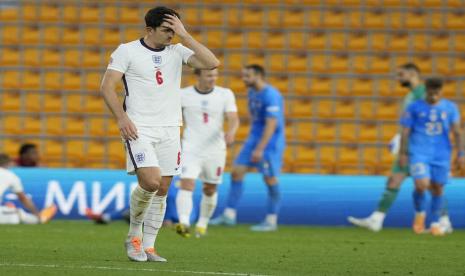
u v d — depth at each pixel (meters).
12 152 73.75
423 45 80.12
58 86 77.69
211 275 24.48
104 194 56.41
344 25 81.25
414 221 53.25
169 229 49.34
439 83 49.28
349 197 57.16
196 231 43.38
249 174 58.25
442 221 52.50
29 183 56.41
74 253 31.80
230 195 54.00
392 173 52.41
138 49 27.08
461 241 43.88
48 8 82.44
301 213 57.12
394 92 77.38
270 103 51.09
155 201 28.36
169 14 27.02
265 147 51.91
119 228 49.50
